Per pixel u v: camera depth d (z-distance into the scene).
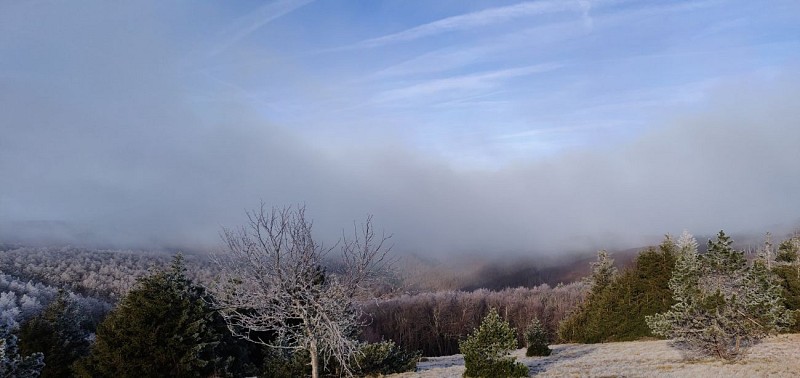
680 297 22.61
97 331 26.59
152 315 26.77
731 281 22.19
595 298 43.69
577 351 33.53
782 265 36.75
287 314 14.09
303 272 14.12
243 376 29.70
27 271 91.25
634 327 37.72
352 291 14.30
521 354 35.62
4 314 39.78
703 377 17.92
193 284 28.77
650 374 19.64
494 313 21.97
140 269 99.44
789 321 21.03
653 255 40.25
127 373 25.34
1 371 20.67
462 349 21.84
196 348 26.22
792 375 17.45
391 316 92.88
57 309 31.91
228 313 16.75
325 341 14.82
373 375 25.34
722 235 22.69
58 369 29.94
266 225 13.96
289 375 23.95
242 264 13.95
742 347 23.95
